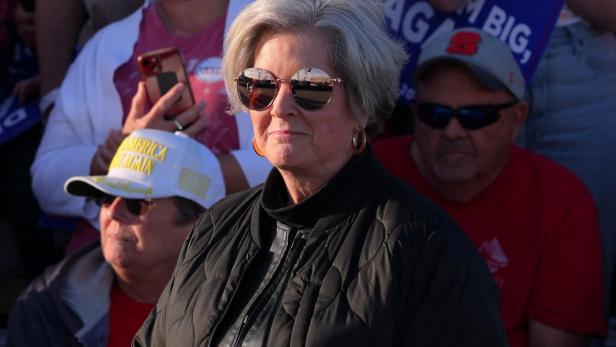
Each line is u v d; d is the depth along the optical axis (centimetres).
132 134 585
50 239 780
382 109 399
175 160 573
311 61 376
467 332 355
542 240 620
